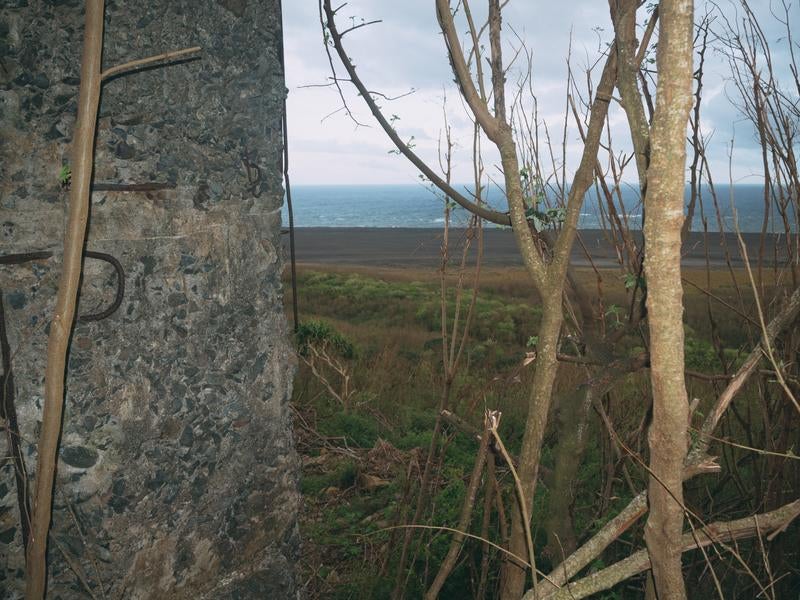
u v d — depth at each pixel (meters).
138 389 1.93
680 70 0.91
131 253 1.89
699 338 9.36
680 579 1.07
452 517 3.21
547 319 1.34
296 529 2.52
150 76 1.89
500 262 30.69
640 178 1.10
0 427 1.78
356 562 3.22
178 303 2.02
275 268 2.36
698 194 2.07
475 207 1.61
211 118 2.08
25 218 1.75
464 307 15.59
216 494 2.18
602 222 1.96
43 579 1.40
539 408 1.36
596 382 1.46
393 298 18.23
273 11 2.27
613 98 1.15
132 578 1.94
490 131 1.38
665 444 1.01
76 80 1.76
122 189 1.84
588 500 2.95
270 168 2.29
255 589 2.34
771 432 2.19
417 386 6.96
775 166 1.95
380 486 4.35
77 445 1.83
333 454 5.03
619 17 1.15
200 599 2.16
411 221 116.31
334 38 1.71
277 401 2.38
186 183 2.01
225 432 2.19
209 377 2.13
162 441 2.01
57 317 1.28
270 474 2.38
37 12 1.71
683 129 0.92
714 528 1.17
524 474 1.39
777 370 1.18
